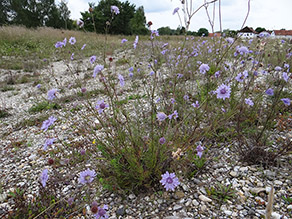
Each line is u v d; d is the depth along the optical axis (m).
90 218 1.67
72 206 1.77
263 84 3.43
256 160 2.00
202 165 1.97
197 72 4.20
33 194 1.91
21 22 30.22
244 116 2.57
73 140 2.84
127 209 1.71
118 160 1.91
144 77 4.05
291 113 2.71
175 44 7.12
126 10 28.44
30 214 1.68
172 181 1.47
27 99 5.43
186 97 2.74
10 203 1.97
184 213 1.59
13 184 2.22
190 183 1.87
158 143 1.80
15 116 4.38
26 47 12.27
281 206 1.54
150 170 1.82
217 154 2.18
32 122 3.81
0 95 6.02
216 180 1.86
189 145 1.98
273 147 2.17
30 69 8.71
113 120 2.11
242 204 1.60
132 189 1.84
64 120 3.51
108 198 1.84
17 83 7.14
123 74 5.37
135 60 6.32
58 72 7.77
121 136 1.94
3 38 12.71
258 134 2.14
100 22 16.19
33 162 2.58
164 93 2.97
